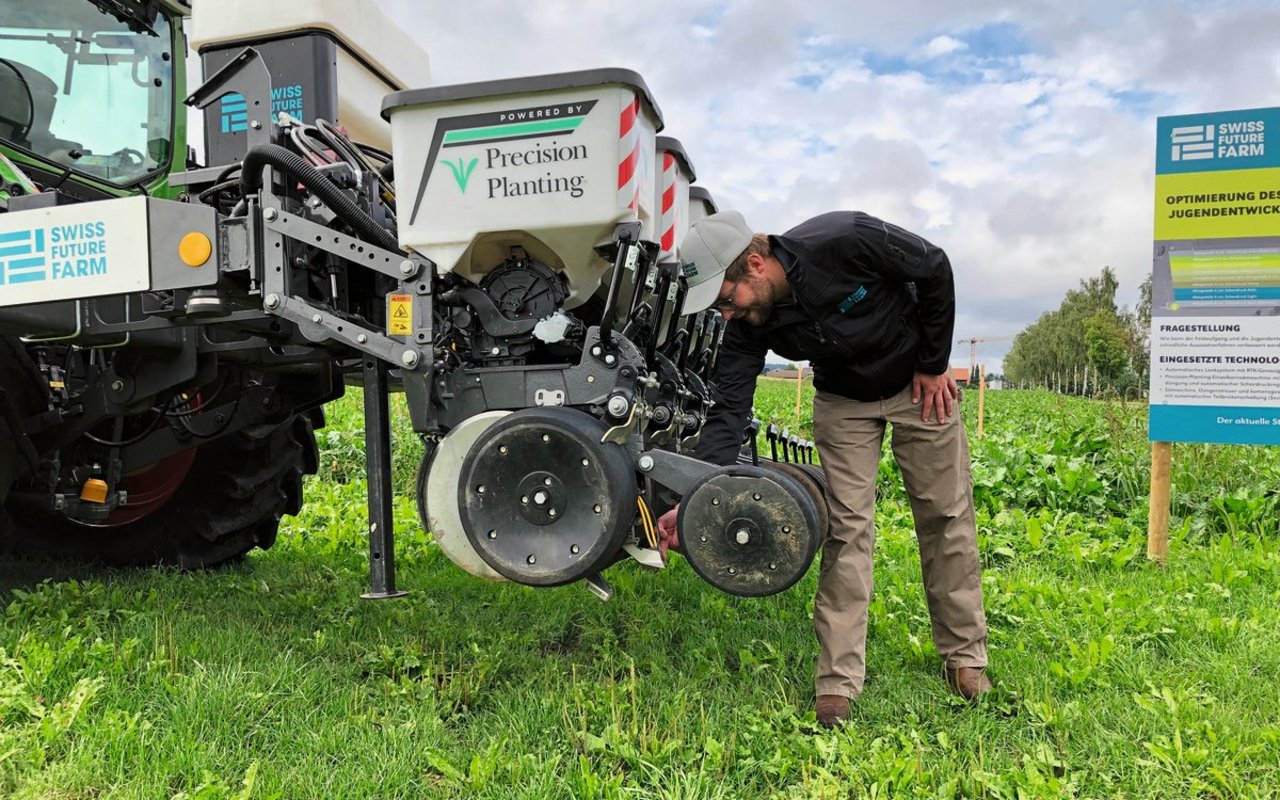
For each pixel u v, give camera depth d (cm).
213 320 285
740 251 256
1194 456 643
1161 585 419
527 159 244
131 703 254
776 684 289
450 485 263
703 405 332
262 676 273
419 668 294
